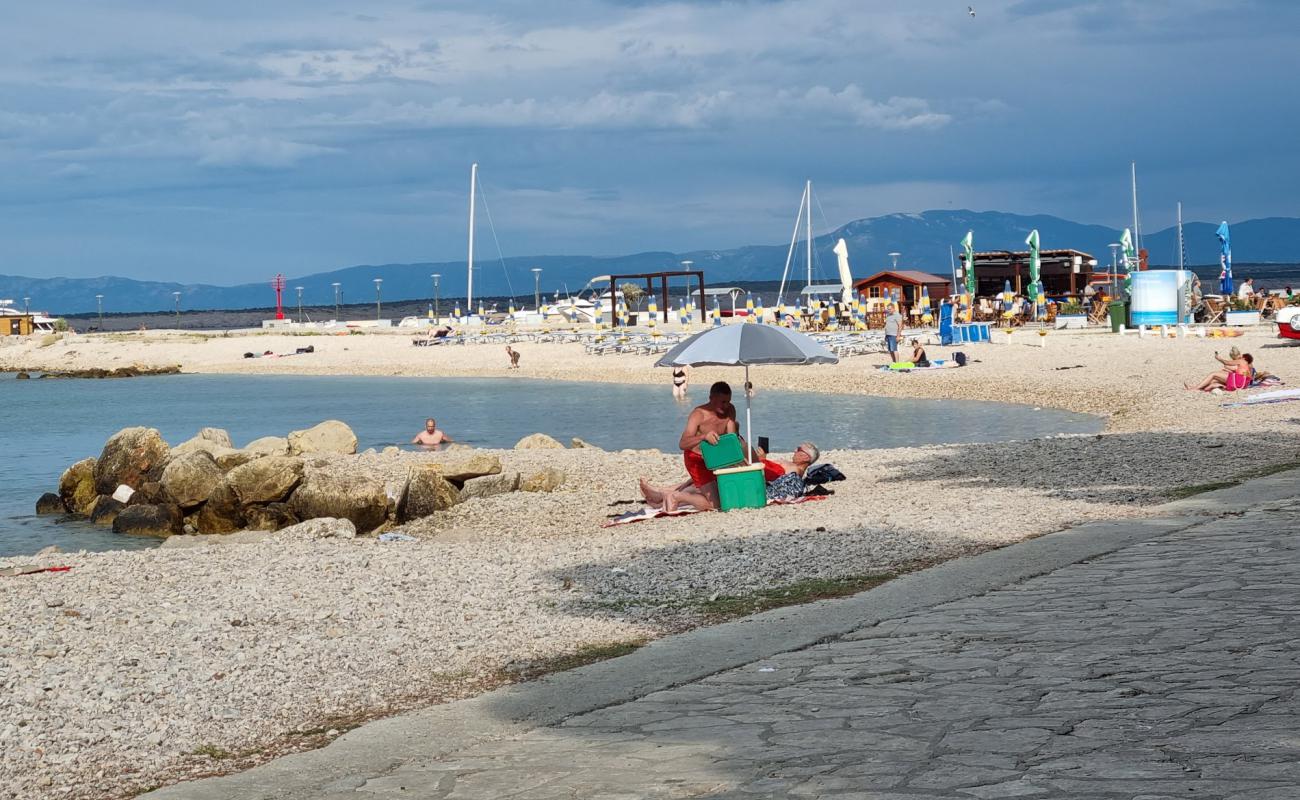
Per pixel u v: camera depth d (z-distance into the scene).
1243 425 20.39
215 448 25.44
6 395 60.28
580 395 45.75
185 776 6.17
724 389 15.84
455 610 9.79
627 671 7.46
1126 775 4.86
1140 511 12.70
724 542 12.56
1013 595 8.86
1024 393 35.69
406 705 7.26
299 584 11.11
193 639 8.98
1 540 19.77
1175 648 6.90
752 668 7.30
